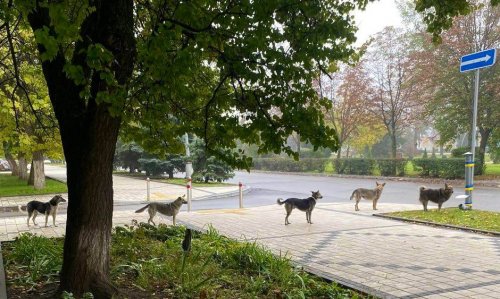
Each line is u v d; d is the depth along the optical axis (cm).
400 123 3634
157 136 635
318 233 1038
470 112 2784
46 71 478
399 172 3119
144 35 573
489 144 3111
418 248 854
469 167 1359
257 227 1130
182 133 564
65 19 328
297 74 448
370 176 3247
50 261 585
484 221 1134
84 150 466
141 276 537
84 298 436
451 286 597
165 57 388
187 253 587
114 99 367
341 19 504
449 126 2961
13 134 1625
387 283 613
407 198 1884
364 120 3634
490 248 848
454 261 743
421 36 3006
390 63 3350
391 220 1242
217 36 444
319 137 419
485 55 1241
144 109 545
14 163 3725
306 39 477
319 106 448
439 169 2769
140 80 442
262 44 425
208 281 530
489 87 2667
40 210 1125
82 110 477
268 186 2667
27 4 365
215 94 514
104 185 475
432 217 1223
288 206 1170
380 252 821
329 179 3212
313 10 479
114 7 457
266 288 539
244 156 511
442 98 2889
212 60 543
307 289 542
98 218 472
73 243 467
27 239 729
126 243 711
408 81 3133
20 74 1027
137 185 2680
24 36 797
